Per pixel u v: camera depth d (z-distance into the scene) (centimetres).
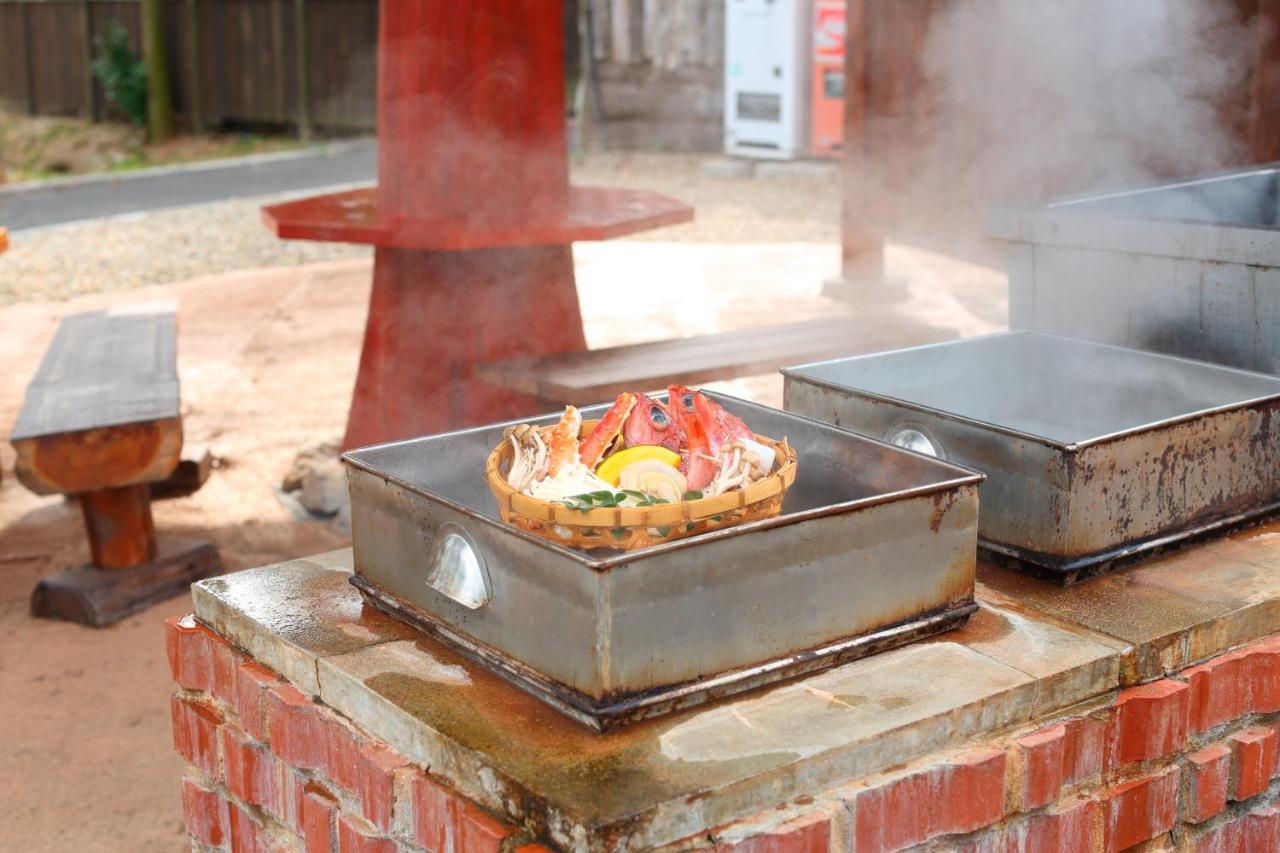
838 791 153
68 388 421
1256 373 216
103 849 276
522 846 146
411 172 387
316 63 1588
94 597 390
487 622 167
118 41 1673
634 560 149
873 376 232
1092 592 191
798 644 166
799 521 161
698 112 1327
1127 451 192
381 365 415
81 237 1029
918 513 171
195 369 649
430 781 159
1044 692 167
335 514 461
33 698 344
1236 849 191
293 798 184
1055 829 170
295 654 180
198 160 1555
